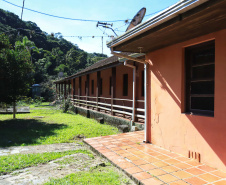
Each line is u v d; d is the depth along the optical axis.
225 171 3.25
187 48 4.18
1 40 10.84
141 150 4.62
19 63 11.27
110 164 3.99
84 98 18.50
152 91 5.14
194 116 3.85
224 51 3.29
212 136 3.48
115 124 9.22
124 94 11.35
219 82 3.35
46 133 7.83
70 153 4.96
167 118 4.59
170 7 2.84
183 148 4.12
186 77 4.22
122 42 4.52
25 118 12.80
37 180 3.35
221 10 2.54
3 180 3.36
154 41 4.16
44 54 53.88
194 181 2.98
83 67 57.78
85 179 3.31
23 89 11.56
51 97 31.28
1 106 12.55
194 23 3.03
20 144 6.14
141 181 3.03
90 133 7.71
